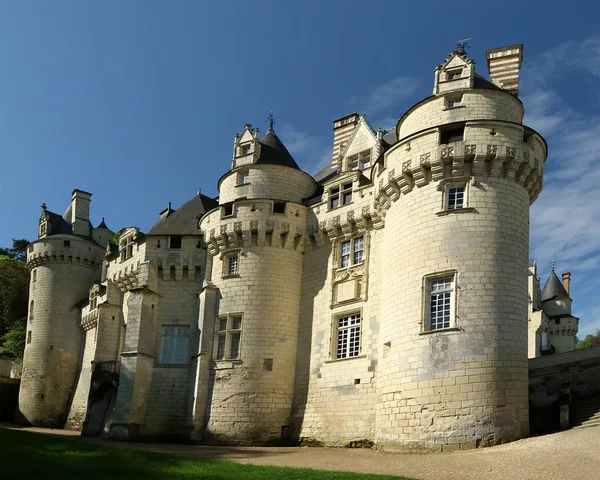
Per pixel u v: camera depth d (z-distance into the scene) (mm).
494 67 36688
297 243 37688
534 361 30672
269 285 36656
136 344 38688
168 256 41094
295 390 35312
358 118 42562
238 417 34625
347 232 35406
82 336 57438
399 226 29953
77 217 61438
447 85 31688
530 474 17922
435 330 26734
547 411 28750
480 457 21547
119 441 36312
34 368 56469
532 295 57375
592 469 17547
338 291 34875
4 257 79375
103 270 52125
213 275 38969
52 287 58406
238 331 36500
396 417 27141
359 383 31922
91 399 42344
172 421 37688
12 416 59875
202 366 36656
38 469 18641
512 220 28047
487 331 26047
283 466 21562
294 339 36250
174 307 40406
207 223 40375
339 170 38438
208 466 20531
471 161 28578
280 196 38688
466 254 27281
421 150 29484
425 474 19484
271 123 43000
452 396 25594
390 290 29641
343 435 31750
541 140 29984
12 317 76312
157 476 18641
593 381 28703
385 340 29500
